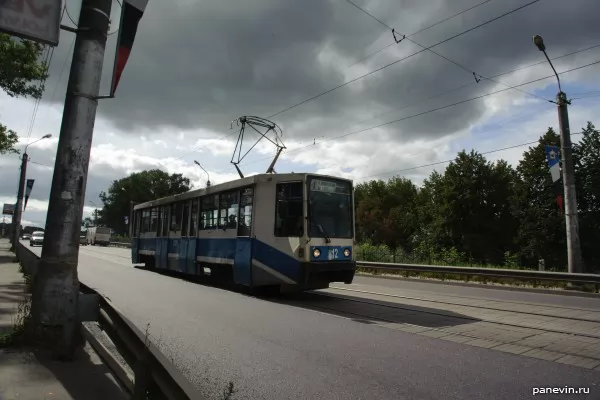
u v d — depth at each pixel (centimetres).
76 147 601
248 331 800
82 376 500
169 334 771
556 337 757
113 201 11400
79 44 614
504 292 1452
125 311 997
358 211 7462
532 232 4300
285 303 1163
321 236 1227
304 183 1230
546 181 4322
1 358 544
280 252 1234
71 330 580
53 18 552
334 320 912
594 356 634
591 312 1025
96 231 6800
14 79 1791
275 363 602
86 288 693
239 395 485
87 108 610
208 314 970
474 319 930
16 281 1363
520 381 526
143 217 2386
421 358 625
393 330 816
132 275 1905
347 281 1284
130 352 468
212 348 679
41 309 578
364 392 493
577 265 1708
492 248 4819
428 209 5516
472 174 5034
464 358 625
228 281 1481
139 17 629
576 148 4344
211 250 1558
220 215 1529
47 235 592
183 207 1852
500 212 5034
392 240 6806
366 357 631
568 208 1744
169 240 1961
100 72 625
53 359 550
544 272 1602
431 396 480
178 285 1542
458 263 2511
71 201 595
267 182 1298
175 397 324
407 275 2108
